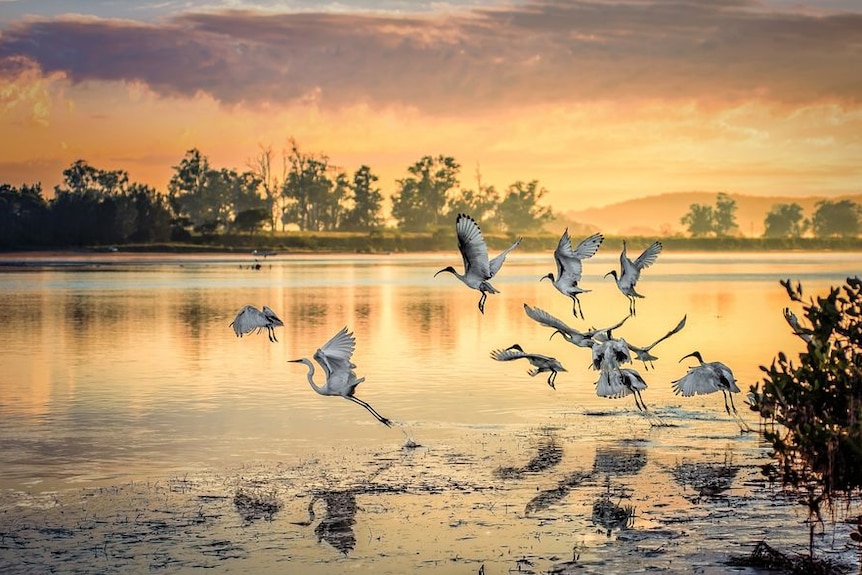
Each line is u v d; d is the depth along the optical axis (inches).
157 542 655.8
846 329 620.7
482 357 1566.2
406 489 775.1
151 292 3262.8
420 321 2231.8
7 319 2263.8
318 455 886.4
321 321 2223.2
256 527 687.1
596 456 873.5
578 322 2194.9
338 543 653.3
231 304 2726.4
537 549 641.6
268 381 1320.1
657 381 1288.1
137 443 937.5
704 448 900.0
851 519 697.6
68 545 650.8
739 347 1663.4
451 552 636.7
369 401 1154.7
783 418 630.5
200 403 1149.7
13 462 864.3
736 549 637.9
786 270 5196.9
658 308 2596.0
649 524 689.0
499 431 980.6
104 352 1651.1
